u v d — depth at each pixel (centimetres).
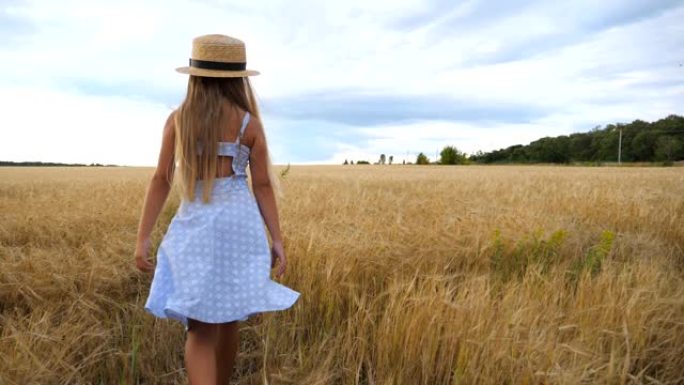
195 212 223
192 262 216
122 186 1253
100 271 389
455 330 271
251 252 228
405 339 274
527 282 363
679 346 283
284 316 329
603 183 1391
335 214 636
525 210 667
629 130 9294
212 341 231
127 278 403
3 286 357
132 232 557
